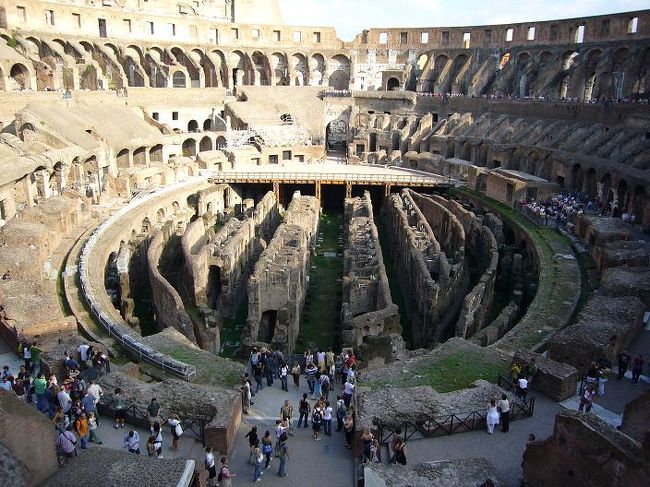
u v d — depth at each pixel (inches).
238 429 889.5
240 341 1401.3
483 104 3484.3
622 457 604.1
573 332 1037.2
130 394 876.0
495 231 2172.7
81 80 3265.3
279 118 3681.1
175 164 2898.6
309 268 2039.9
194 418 840.9
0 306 1153.4
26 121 2266.2
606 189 2192.4
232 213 2837.1
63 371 960.9
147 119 3260.3
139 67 3590.1
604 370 957.8
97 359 974.4
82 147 2340.1
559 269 1611.7
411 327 1642.5
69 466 653.3
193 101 3641.7
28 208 1792.6
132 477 635.5
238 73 4264.3
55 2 3395.7
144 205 2301.9
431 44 4170.8
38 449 636.1
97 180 2442.2
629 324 1083.3
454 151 3282.5
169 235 2159.2
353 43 4338.1
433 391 876.0
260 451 775.1
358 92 4028.1
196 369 1046.4
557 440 672.4
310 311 1727.4
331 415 919.7
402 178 2960.1
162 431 839.7
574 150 2524.6
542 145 2728.8
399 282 2003.0
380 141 3604.8
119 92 3316.9
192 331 1362.0
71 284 1456.7
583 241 1868.8
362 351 1192.2
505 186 2476.6
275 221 2773.1
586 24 3339.1
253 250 2124.8
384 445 804.0
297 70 4407.0
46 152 2085.4
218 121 3619.6
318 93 4042.8
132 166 2800.2
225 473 727.7
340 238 2556.6
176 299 1400.1
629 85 3006.9
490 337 1280.8
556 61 3469.5
